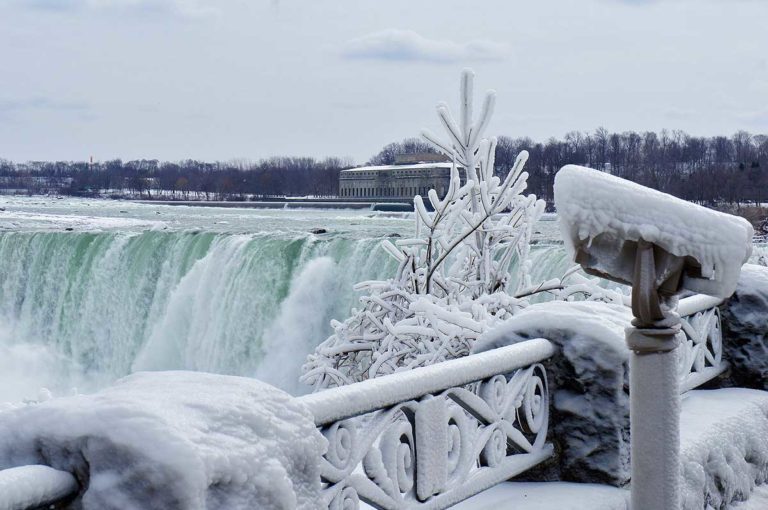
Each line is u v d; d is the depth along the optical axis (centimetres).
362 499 273
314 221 4853
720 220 258
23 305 2684
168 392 196
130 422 178
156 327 2383
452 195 835
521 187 826
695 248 256
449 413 313
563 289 863
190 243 2411
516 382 352
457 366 310
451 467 316
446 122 832
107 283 2555
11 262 2709
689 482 406
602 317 374
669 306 271
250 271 2162
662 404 268
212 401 193
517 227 898
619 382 362
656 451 268
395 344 836
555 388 375
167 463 173
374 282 866
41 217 5497
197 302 2270
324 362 877
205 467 177
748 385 543
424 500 298
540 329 374
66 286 2622
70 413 183
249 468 187
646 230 258
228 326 2178
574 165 274
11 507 167
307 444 206
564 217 267
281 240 2161
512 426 350
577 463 371
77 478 182
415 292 870
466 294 895
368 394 266
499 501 351
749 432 476
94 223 4691
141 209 8688
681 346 489
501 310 827
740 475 455
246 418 195
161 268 2456
